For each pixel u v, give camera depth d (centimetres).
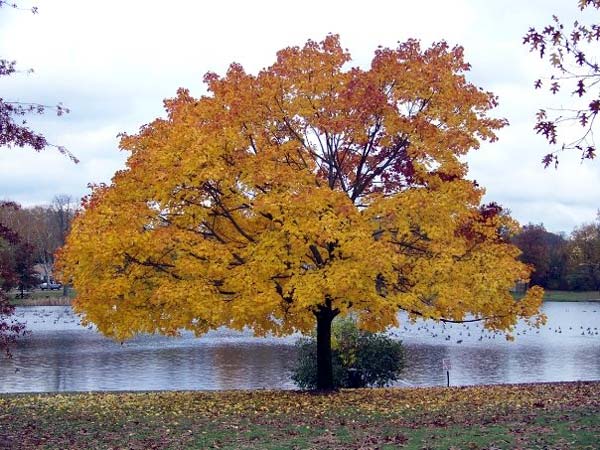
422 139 1456
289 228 1298
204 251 1347
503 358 3334
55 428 1217
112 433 1170
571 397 1482
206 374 2775
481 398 1525
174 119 1552
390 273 1355
